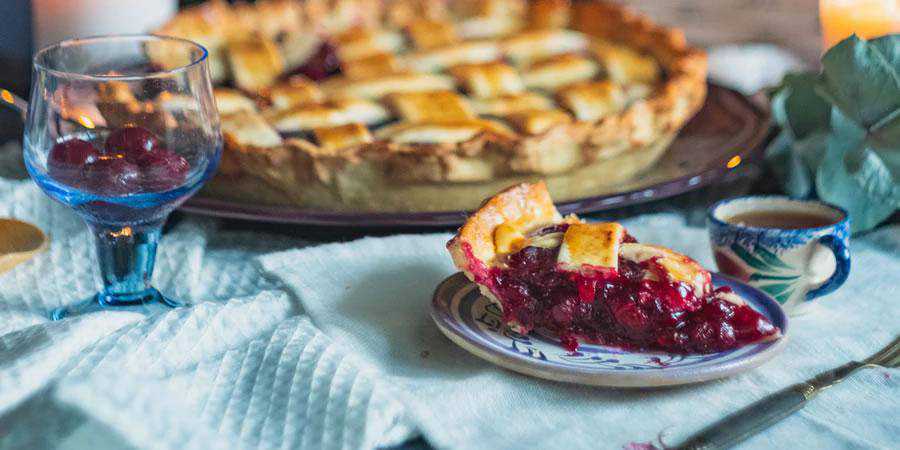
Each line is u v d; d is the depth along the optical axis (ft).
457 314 2.28
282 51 3.70
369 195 2.86
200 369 2.15
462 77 3.47
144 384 1.94
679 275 2.21
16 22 3.82
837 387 2.15
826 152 2.70
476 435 2.03
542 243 2.27
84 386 1.88
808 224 2.46
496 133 2.87
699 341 2.19
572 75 3.57
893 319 2.39
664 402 2.11
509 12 4.05
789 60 4.99
